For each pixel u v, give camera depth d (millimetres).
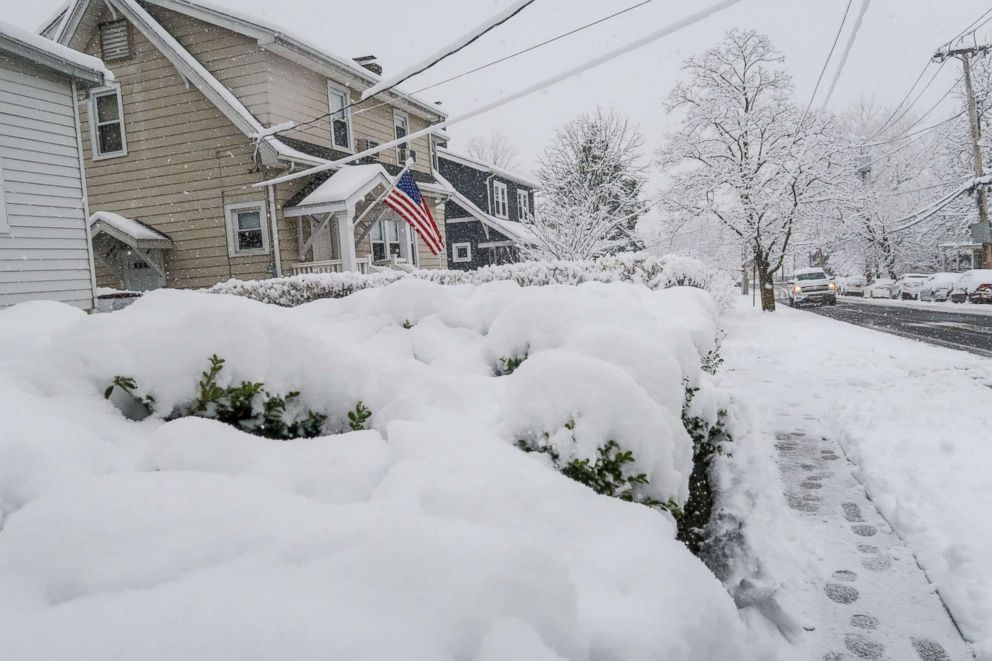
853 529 4121
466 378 3664
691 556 2008
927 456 5184
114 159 16953
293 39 15812
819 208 24219
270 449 2475
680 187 25266
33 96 9992
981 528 3779
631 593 1736
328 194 15469
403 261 20250
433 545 1502
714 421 4152
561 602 1430
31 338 3734
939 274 29797
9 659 1135
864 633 2980
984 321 17469
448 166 30875
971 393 7484
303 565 1489
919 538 3807
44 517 1708
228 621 1211
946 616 3080
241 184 15859
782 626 3074
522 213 36500
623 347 3141
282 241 15859
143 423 2816
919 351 11562
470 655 1271
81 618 1253
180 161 16359
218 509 1798
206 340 2959
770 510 4473
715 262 27078
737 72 24312
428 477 2191
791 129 23594
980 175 26516
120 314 3393
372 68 23281
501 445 2562
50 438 2314
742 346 13562
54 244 10273
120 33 16531
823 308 27109
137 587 1486
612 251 30391
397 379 3318
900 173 43312
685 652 1578
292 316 3396
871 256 43719
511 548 1501
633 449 2525
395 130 22094
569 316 3951
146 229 16250
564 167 30312
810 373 9938
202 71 15492
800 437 6367
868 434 5980
